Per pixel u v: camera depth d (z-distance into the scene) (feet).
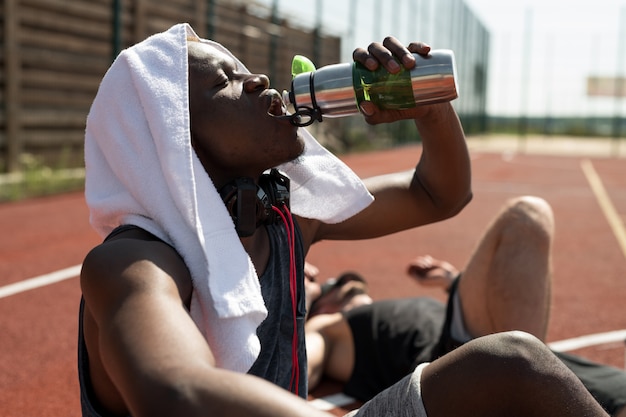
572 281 16.78
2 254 17.99
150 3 39.96
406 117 5.40
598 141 130.82
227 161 4.35
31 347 11.07
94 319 3.66
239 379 2.78
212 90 4.26
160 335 2.97
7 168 33.14
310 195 5.31
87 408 3.87
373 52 4.93
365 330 8.91
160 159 3.84
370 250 20.33
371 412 4.30
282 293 4.53
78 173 35.50
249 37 48.03
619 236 23.97
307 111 5.08
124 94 4.00
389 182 6.02
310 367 8.92
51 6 34.58
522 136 105.60
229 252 3.89
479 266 8.00
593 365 7.53
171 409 2.70
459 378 3.90
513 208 7.92
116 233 3.96
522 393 3.78
